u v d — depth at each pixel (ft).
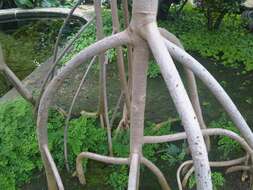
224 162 6.72
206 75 4.09
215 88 4.16
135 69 4.29
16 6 17.47
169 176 7.06
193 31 12.66
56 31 15.26
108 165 7.36
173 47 3.96
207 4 12.21
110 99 9.25
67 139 7.33
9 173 7.07
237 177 6.94
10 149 7.22
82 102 9.15
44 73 10.46
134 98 4.48
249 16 13.03
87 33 12.60
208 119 8.40
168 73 3.49
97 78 10.18
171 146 7.48
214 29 12.74
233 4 12.09
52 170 5.91
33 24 16.11
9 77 6.82
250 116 8.56
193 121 3.40
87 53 4.34
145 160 5.62
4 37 15.05
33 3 16.97
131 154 4.82
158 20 13.48
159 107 8.95
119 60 6.36
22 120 7.60
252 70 10.55
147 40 3.84
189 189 6.73
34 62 12.73
